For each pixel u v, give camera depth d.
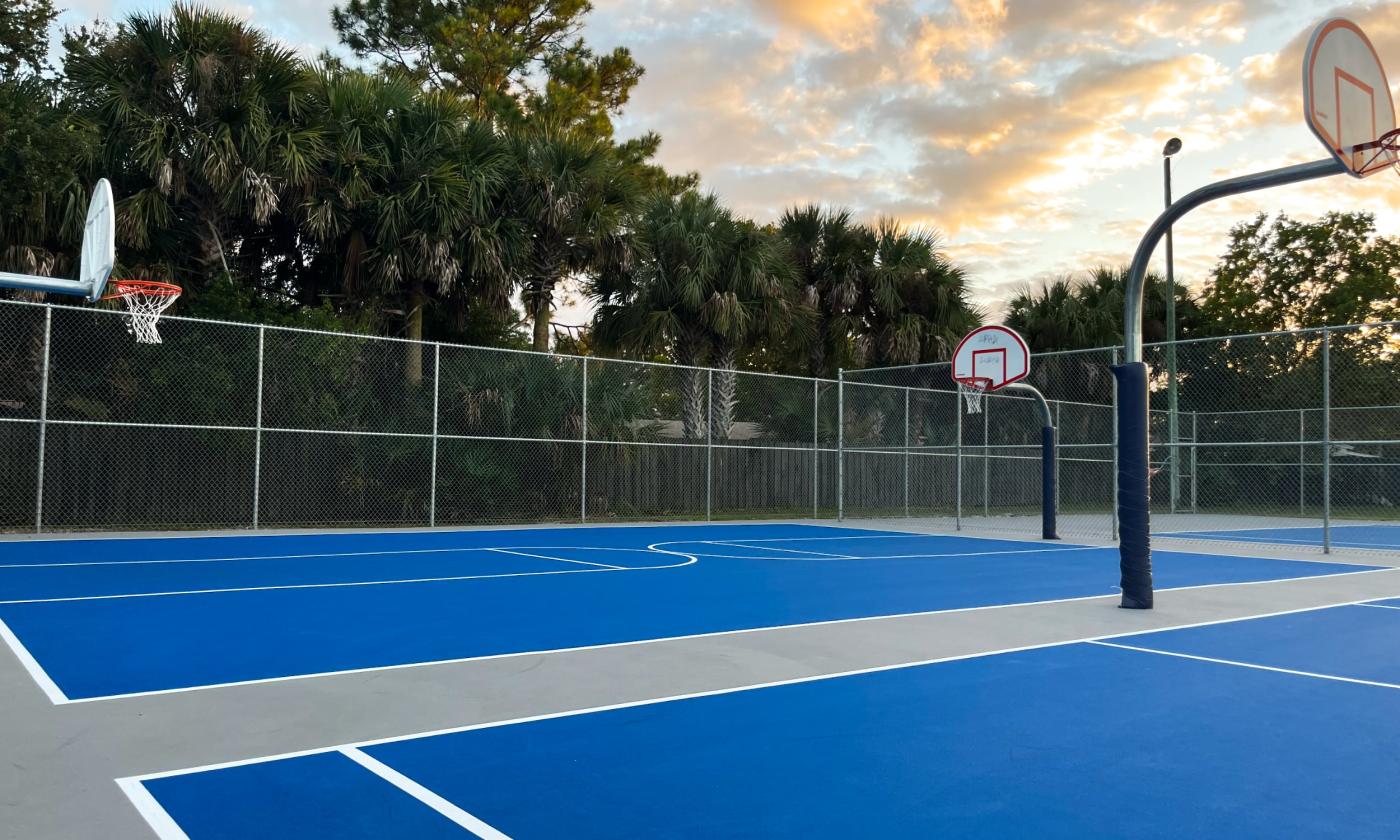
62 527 15.26
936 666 6.62
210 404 16.38
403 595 9.74
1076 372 30.83
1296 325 38.88
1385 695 5.88
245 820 3.63
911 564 13.84
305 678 5.99
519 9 32.16
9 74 18.02
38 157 15.88
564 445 20.31
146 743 4.59
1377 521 24.91
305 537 15.92
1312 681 6.27
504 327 23.84
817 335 27.31
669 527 20.48
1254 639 7.88
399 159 20.09
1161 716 5.35
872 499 24.88
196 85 17.81
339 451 17.62
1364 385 26.06
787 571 12.60
